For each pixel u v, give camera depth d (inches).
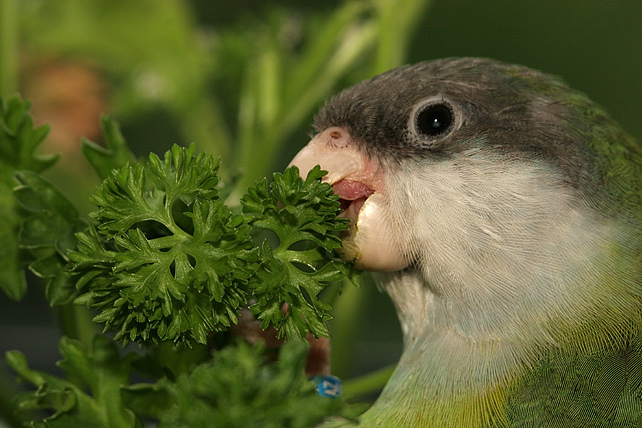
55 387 27.0
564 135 27.6
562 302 27.5
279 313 26.8
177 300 26.7
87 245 26.7
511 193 27.5
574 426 27.3
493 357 27.5
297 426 26.2
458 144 27.6
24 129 27.2
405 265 27.8
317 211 26.9
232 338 27.1
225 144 29.2
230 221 26.7
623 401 27.3
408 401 27.6
